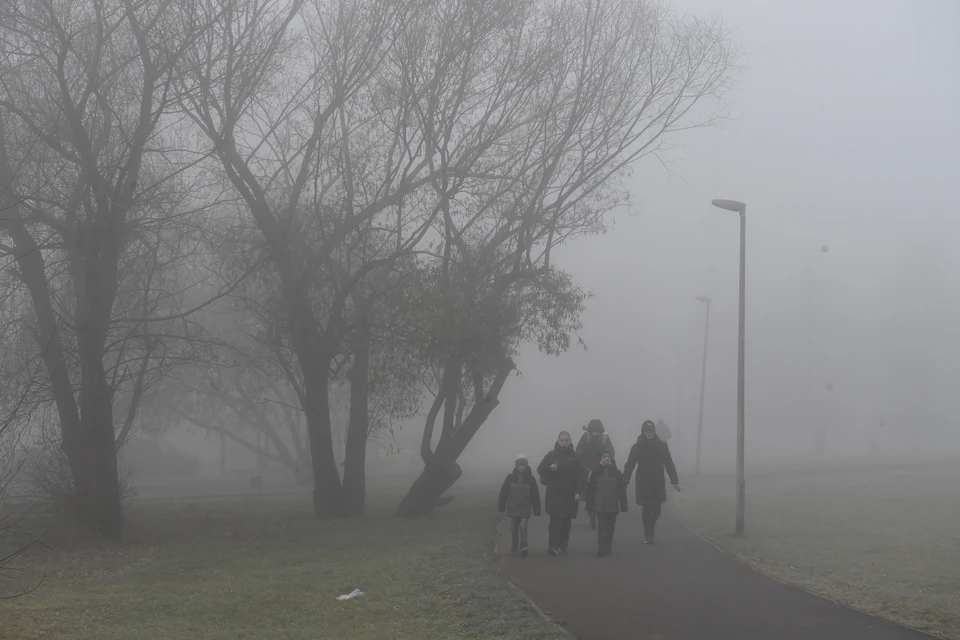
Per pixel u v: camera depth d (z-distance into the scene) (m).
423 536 23.08
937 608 13.42
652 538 21.08
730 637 11.84
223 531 25.09
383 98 26.69
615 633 12.09
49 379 23.50
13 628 12.54
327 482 29.02
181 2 22.52
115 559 19.86
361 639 12.09
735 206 23.86
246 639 12.19
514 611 13.47
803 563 17.80
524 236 27.84
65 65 23.48
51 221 22.67
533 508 19.41
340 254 28.30
